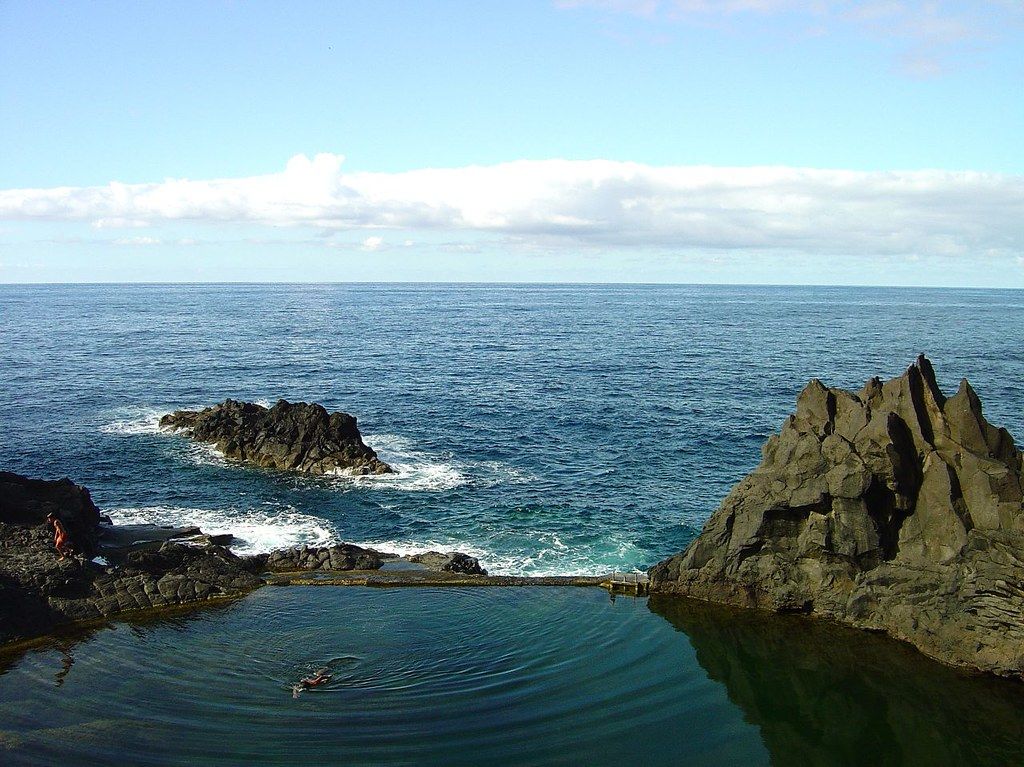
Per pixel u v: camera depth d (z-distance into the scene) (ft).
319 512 147.02
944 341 431.43
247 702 80.84
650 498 154.92
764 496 102.68
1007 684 86.79
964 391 99.81
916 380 103.40
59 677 84.94
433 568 118.32
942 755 77.30
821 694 86.53
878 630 97.30
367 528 139.03
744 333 489.26
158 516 143.84
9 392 260.01
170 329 493.77
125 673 86.02
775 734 79.66
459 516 144.66
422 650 92.79
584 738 77.41
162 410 234.38
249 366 326.03
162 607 102.32
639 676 88.94
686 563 108.78
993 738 79.56
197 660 89.25
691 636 97.96
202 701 80.84
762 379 292.81
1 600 95.04
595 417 225.97
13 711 78.23
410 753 73.77
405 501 152.76
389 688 84.33
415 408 240.53
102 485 162.40
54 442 194.70
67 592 100.63
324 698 81.87
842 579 100.01
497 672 88.53
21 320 563.07
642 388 273.95
